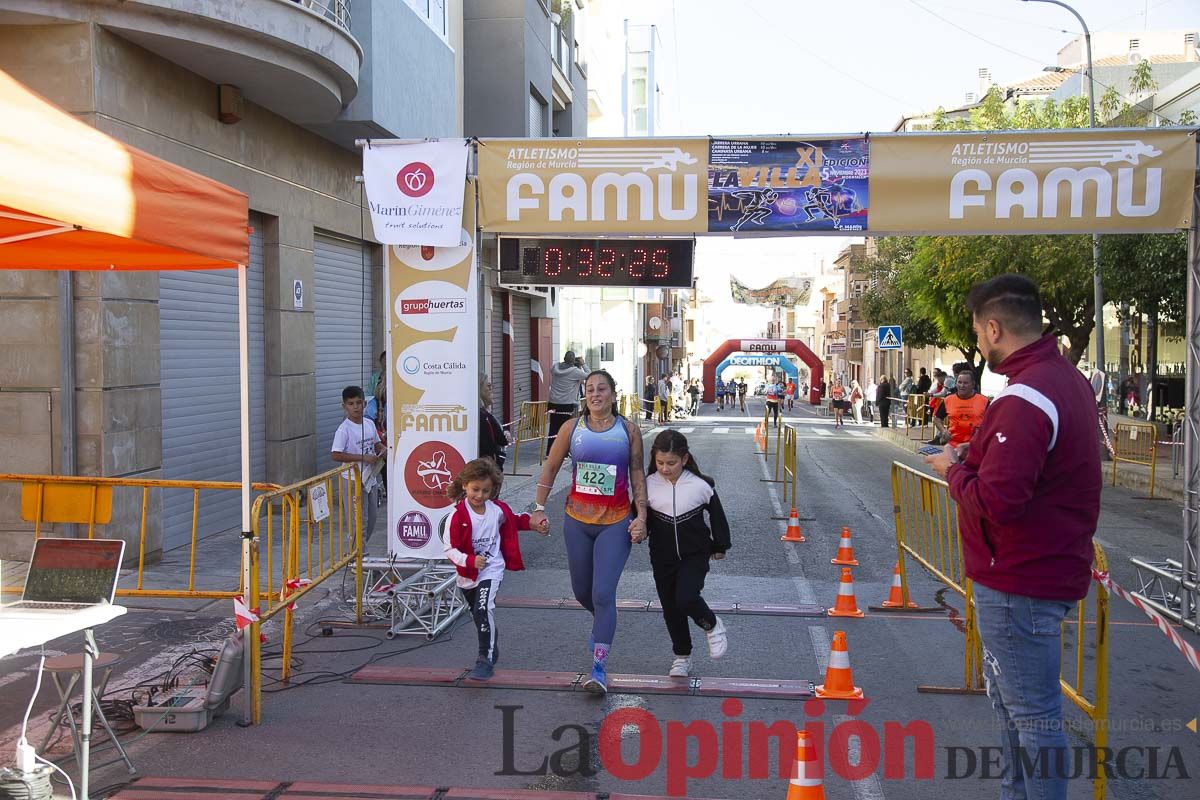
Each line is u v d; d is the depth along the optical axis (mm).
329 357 14500
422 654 6883
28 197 3867
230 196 5555
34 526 8805
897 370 61906
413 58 14492
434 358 7863
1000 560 3656
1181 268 16297
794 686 6145
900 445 27969
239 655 5539
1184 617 7809
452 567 8023
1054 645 3646
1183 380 26000
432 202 7797
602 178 7941
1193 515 7922
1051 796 3629
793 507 11680
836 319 92188
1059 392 3547
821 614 7992
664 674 6406
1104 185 7730
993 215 7828
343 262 15109
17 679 6156
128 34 9047
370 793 4590
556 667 6574
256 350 12273
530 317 28312
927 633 7465
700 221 7977
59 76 8773
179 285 10461
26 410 8781
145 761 4984
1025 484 3449
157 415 9703
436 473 7867
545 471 6391
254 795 4570
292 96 11383
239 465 11875
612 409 6227
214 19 9320
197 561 9758
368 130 13266
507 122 20469
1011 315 3711
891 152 7906
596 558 6098
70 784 4270
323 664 6652
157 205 4801
